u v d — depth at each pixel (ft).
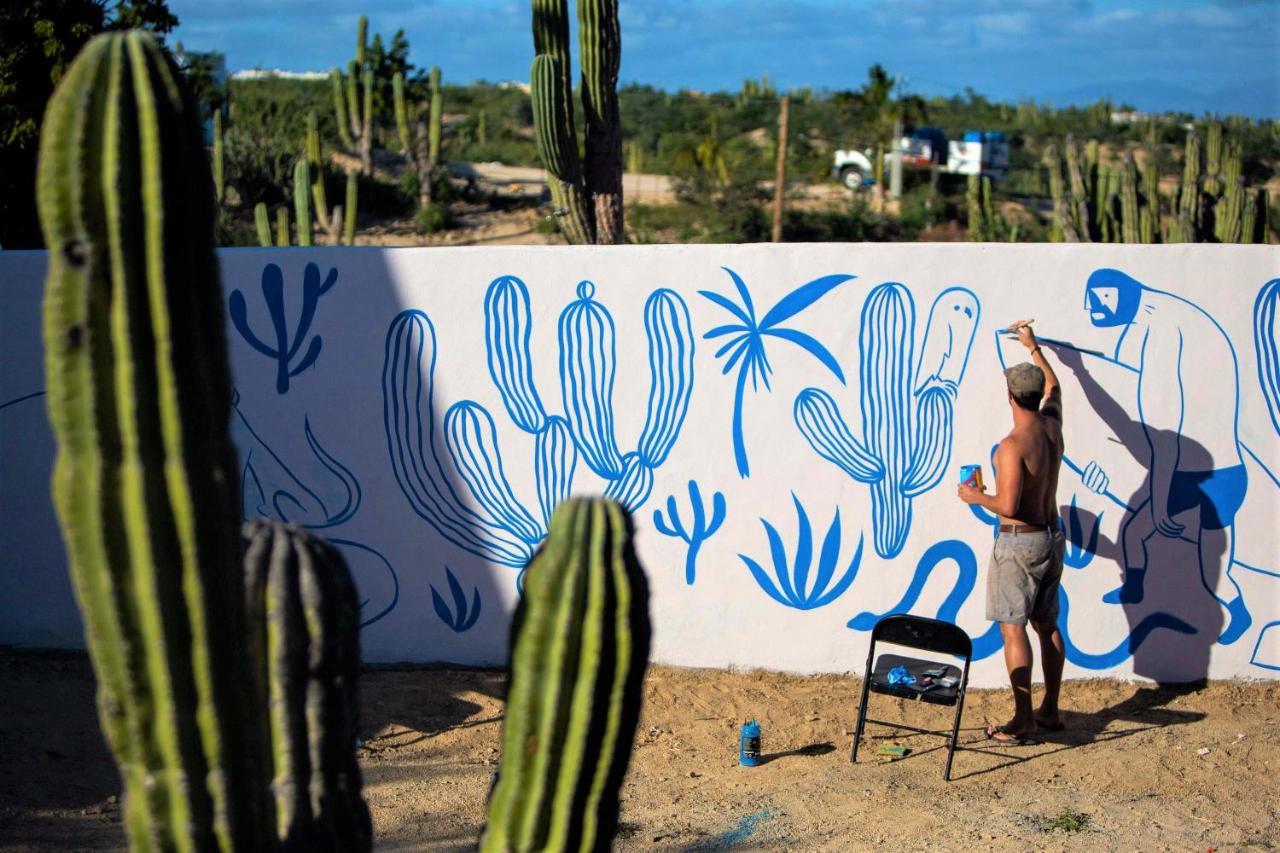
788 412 23.24
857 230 121.19
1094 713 22.53
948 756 20.61
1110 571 23.38
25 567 24.34
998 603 20.97
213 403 8.44
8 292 23.79
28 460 24.12
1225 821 18.11
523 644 9.43
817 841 17.49
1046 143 207.82
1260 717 22.17
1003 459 20.33
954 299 22.90
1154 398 23.00
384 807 18.52
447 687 23.18
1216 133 73.87
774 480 23.39
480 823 17.95
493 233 100.22
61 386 7.96
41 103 45.19
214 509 8.31
